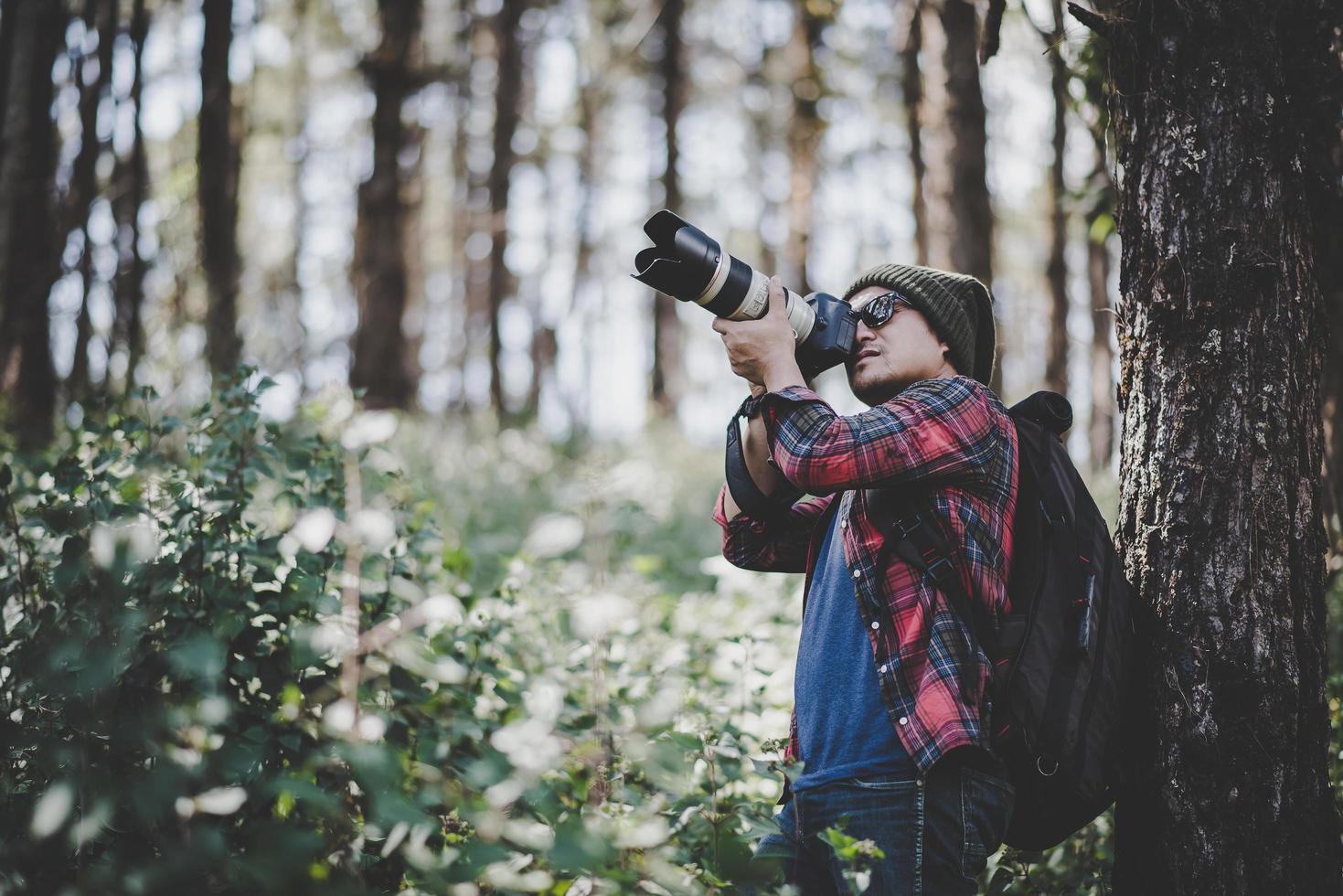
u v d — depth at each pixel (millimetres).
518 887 1785
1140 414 2297
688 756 2271
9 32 7422
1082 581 1989
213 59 8188
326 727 2105
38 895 1979
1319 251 2357
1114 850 2301
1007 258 19719
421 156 21078
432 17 19266
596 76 21406
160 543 2477
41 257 7258
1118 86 2383
